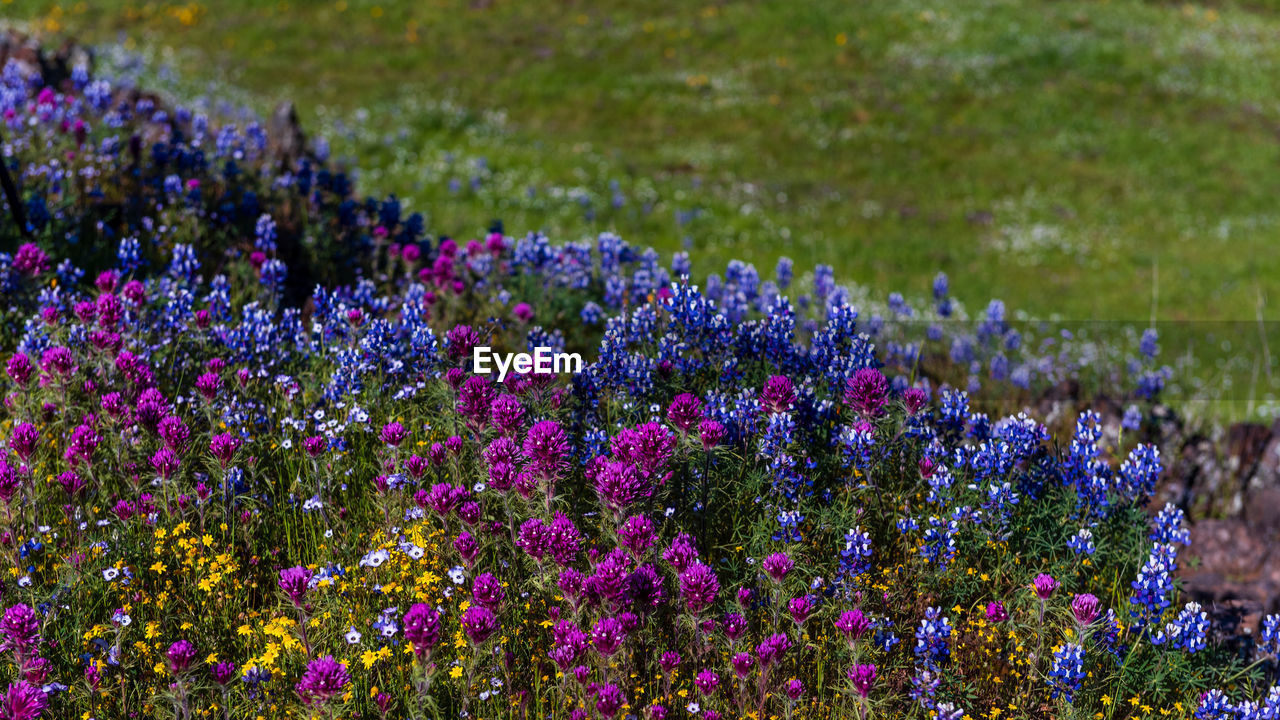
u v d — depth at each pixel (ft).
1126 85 118.83
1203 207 94.79
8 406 20.08
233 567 16.34
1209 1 152.05
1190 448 31.81
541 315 31.40
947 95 114.73
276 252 31.86
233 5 125.80
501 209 78.28
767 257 76.43
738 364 22.49
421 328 22.36
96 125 37.35
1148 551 20.42
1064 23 134.82
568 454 17.48
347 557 17.78
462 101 105.50
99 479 18.66
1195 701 18.10
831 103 111.45
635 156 96.17
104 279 22.89
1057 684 16.85
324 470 19.38
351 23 124.77
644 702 15.94
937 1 137.49
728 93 112.88
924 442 20.99
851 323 22.49
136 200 32.48
